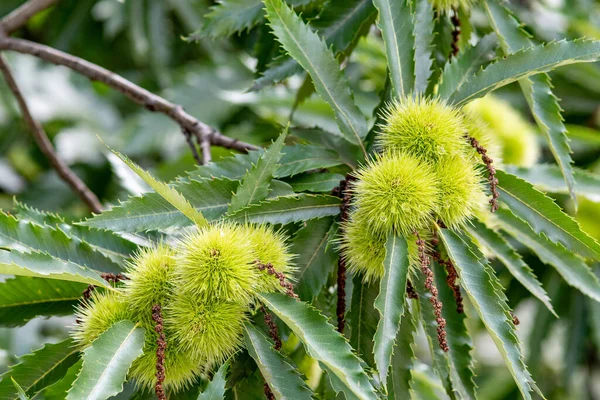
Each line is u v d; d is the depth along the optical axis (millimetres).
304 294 1242
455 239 1228
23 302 1273
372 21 1382
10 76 1546
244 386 1254
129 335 1192
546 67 1257
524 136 1442
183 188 1259
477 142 1248
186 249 1210
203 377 1231
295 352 1319
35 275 1188
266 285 1209
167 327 1205
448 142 1237
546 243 1335
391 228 1226
